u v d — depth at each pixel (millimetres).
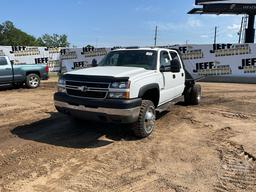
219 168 5570
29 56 24109
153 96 7793
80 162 5750
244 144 6859
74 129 7883
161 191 4703
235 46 20094
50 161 5773
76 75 6922
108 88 6492
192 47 20922
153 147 6605
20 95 13625
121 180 5043
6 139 7035
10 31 74688
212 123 8648
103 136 7312
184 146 6699
